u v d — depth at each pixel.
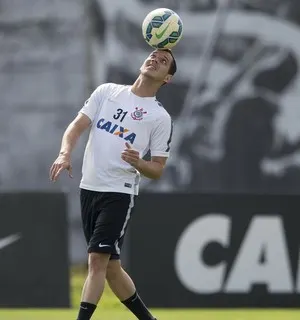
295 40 61.19
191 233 38.12
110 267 24.47
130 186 24.23
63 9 62.75
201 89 61.06
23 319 34.12
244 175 61.22
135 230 37.78
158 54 24.64
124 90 24.73
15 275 37.78
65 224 37.97
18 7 63.28
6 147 63.59
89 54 62.03
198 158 61.00
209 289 38.16
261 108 61.25
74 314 36.12
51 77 63.09
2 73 63.56
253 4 61.00
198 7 60.91
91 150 24.44
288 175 61.44
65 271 37.97
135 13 61.16
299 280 38.62
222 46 61.06
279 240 38.59
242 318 35.62
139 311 25.08
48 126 63.22
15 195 37.81
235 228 38.38
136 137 24.28
